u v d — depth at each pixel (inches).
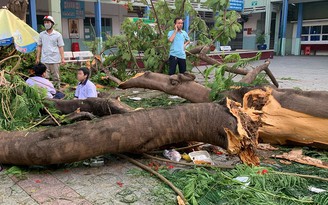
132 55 362.6
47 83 233.1
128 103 264.8
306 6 1022.4
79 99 212.1
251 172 125.5
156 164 144.1
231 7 969.5
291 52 1067.9
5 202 112.0
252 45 1066.7
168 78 228.2
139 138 138.6
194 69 557.6
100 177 132.0
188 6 363.6
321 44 1013.8
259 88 171.8
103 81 356.2
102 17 802.8
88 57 472.4
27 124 185.6
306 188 120.0
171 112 142.9
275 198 111.7
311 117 148.3
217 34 342.6
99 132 133.1
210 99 200.5
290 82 388.2
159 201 112.7
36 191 119.7
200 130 138.9
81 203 111.1
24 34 292.7
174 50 311.3
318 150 157.8
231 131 129.3
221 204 109.0
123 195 116.7
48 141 131.0
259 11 979.9
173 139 143.1
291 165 143.0
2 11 294.2
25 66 326.0
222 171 133.0
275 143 160.7
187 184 120.4
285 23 968.9
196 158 147.4
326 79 418.9
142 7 790.5
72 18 751.1
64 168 140.5
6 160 136.9
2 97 188.1
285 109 152.9
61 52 313.1
